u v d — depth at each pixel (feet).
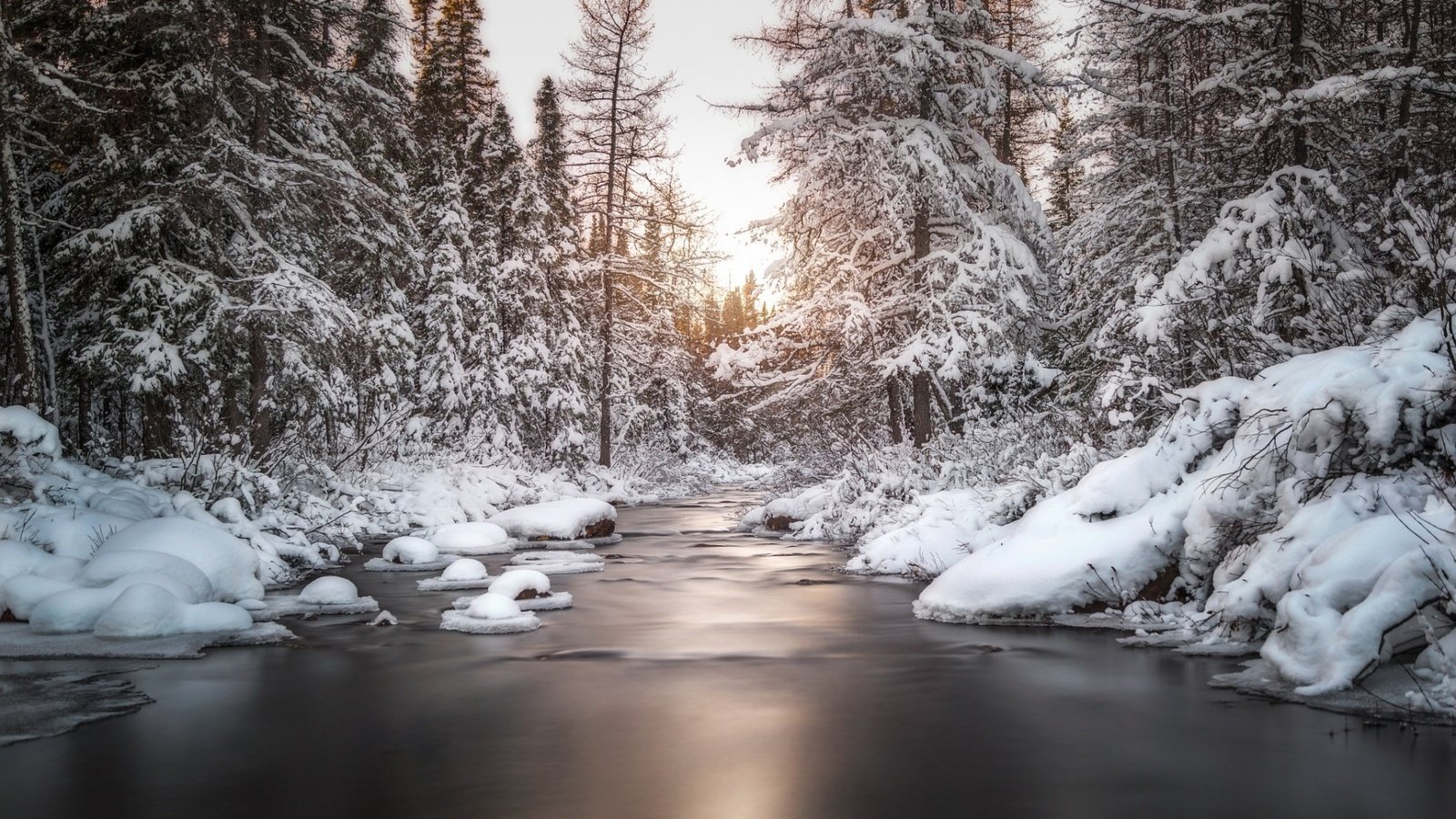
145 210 61.05
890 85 74.79
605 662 31.01
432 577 53.57
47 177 71.15
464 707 25.46
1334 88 48.83
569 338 120.67
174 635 34.65
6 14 60.59
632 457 140.46
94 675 29.14
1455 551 25.08
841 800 18.34
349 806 18.11
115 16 63.52
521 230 117.08
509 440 112.47
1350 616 25.25
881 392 87.25
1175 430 39.73
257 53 69.92
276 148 73.36
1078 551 37.17
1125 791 18.75
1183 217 69.21
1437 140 56.34
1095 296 75.31
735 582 50.03
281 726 23.66
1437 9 61.98
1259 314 45.88
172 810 17.95
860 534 68.54
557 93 135.23
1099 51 69.51
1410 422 30.89
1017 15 92.89
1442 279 31.53
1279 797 18.29
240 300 64.49
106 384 65.05
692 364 163.43
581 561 57.57
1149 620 35.42
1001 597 37.27
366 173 83.10
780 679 28.58
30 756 21.25
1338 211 53.16
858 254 83.41
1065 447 55.47
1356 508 29.91
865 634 35.58
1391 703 23.71
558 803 18.25
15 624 36.24
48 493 49.75
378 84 83.71
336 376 80.79
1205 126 67.31
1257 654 30.14
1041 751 21.35
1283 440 34.71
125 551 39.22
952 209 75.87
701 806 18.02
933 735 22.59
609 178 125.80
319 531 62.90
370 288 85.15
